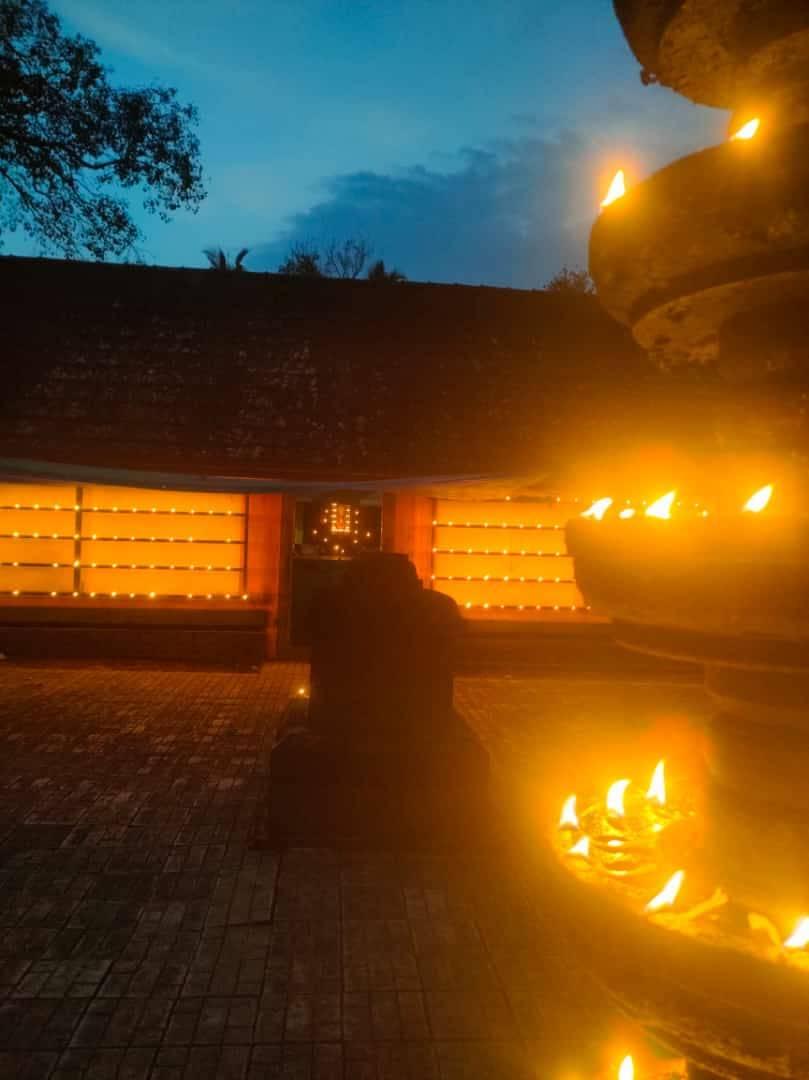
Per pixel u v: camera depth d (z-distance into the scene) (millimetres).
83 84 13227
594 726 9281
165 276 13930
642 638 1750
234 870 5008
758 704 1656
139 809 6113
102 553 12719
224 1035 3307
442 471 12203
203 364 12883
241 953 3990
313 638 5656
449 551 13211
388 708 5562
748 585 1354
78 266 13844
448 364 13445
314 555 13703
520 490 10930
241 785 6766
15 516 12562
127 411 12203
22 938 4105
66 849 5293
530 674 12719
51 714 9117
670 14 1651
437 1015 3482
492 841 5480
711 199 1460
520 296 14570
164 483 9836
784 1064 1384
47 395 12188
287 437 12242
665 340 1912
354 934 4223
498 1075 3070
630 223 1600
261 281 14086
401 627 5582
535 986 3729
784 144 1375
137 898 4590
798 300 1598
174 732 8523
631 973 1546
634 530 1501
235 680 11492
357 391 12906
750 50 1643
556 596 13352
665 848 1880
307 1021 3418
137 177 14039
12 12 12406
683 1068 2871
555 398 13188
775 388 1630
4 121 13211
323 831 5430
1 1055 3146
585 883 1689
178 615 12781
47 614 12523
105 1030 3324
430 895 4723
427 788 5469
